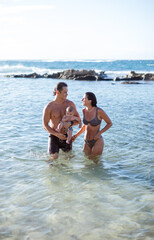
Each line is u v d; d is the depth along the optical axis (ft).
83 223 11.45
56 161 18.92
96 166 18.08
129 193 14.23
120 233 10.75
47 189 14.58
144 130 27.53
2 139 23.86
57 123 20.03
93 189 14.67
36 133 26.09
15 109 40.11
